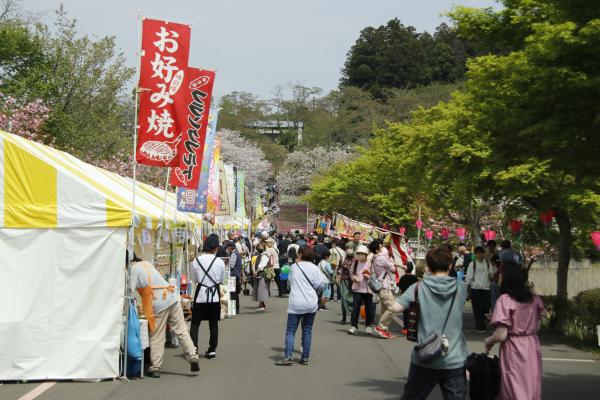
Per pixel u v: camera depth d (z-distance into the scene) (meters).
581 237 19.78
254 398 8.14
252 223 44.53
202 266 10.77
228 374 9.66
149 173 32.62
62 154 11.05
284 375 9.66
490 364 6.15
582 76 7.98
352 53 103.00
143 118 9.82
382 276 13.72
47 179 8.95
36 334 8.84
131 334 9.16
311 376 9.62
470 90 13.31
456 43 99.00
